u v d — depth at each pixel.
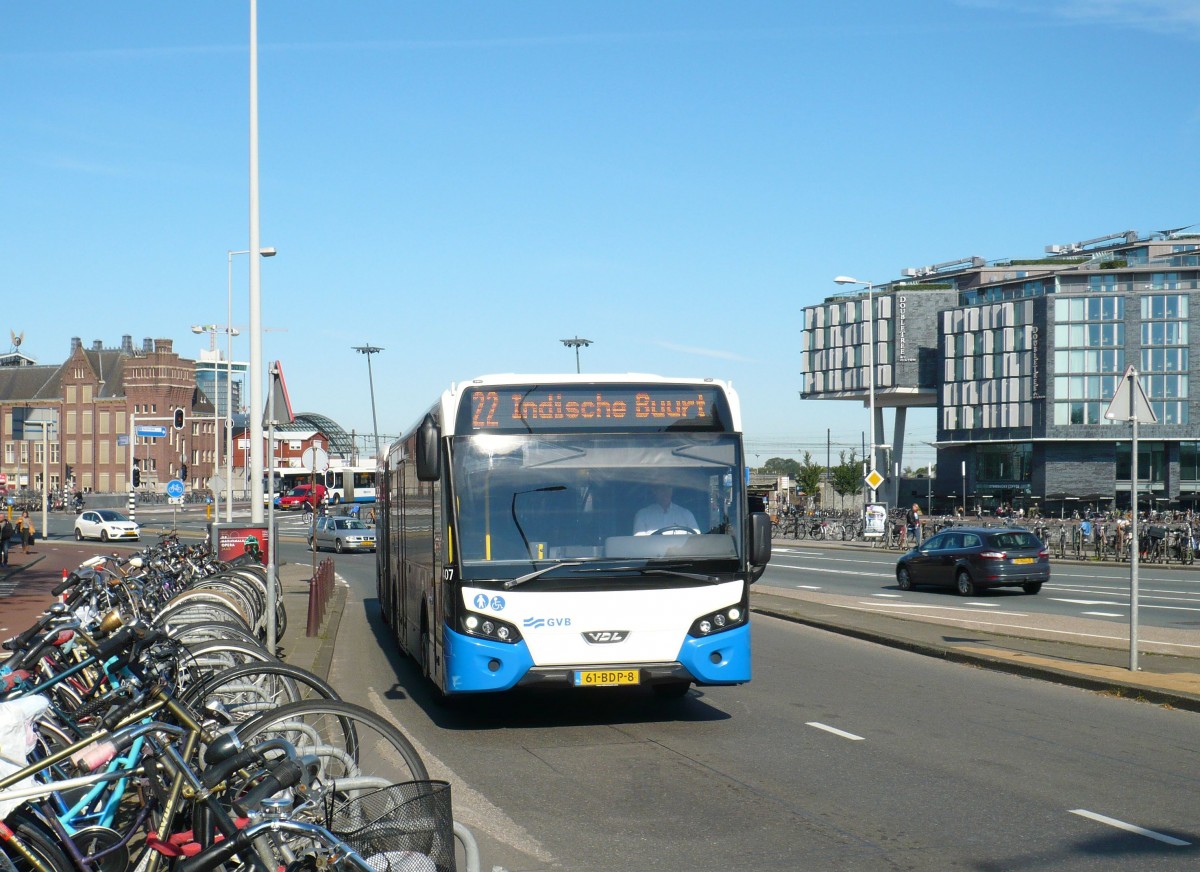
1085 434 83.00
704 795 7.44
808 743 9.14
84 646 6.00
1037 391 84.50
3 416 122.94
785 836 6.47
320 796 3.72
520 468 9.56
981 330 89.44
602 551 9.43
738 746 9.03
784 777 7.94
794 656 14.98
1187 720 10.11
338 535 49.38
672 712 10.65
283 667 6.03
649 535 9.53
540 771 8.22
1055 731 9.60
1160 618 20.19
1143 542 39.75
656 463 9.73
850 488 94.25
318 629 17.56
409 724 10.27
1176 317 82.62
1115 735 9.41
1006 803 7.18
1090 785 7.66
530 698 11.56
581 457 9.66
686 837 6.47
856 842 6.33
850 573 33.84
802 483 99.56
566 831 6.62
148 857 4.32
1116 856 6.04
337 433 119.81
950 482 94.69
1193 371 82.31
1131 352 82.94
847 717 10.33
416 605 12.59
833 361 104.00
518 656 9.20
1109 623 18.83
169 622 9.55
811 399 106.62
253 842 3.33
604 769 8.26
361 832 3.54
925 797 7.34
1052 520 49.38
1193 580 31.09
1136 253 96.69
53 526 75.12
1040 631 17.19
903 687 12.17
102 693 5.76
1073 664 12.99
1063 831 6.52
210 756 3.71
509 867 5.93
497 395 9.73
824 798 7.34
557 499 9.53
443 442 9.72
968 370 90.62
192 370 120.94
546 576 9.29
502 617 9.23
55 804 4.41
